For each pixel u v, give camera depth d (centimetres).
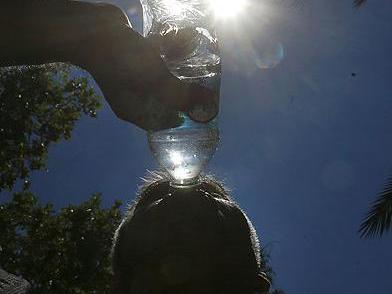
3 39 36
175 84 37
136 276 49
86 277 688
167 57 43
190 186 49
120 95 37
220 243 49
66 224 706
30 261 702
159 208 49
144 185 57
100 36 36
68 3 37
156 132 44
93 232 702
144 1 48
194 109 38
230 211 50
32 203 714
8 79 660
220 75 44
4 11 36
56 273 700
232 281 49
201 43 44
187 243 48
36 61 37
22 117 701
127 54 36
